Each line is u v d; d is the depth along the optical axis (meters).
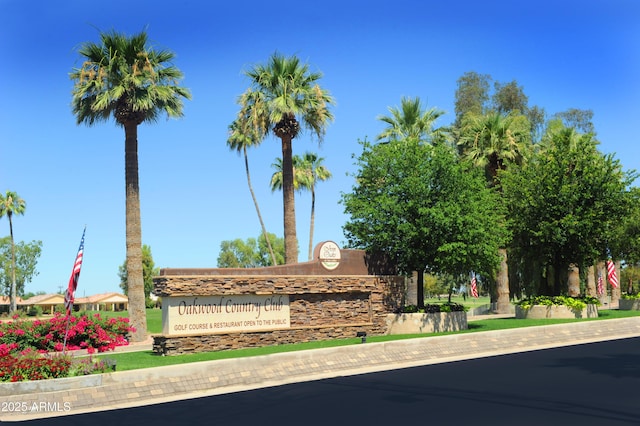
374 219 27.61
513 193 33.16
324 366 18.92
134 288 33.31
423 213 26.55
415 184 26.97
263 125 34.03
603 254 33.38
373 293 26.55
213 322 21.75
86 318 24.48
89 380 14.91
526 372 17.19
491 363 19.59
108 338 24.14
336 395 14.63
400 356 20.83
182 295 21.03
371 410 12.65
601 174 31.59
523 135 40.75
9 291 96.31
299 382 17.03
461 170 28.31
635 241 37.31
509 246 34.72
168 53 34.69
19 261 97.69
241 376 17.11
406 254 27.56
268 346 22.56
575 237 31.69
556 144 33.94
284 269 24.11
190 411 13.31
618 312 36.03
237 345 22.11
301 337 23.86
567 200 31.27
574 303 30.86
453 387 15.11
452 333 25.64
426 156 28.55
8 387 14.02
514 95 55.94
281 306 23.62
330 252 25.72
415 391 14.76
